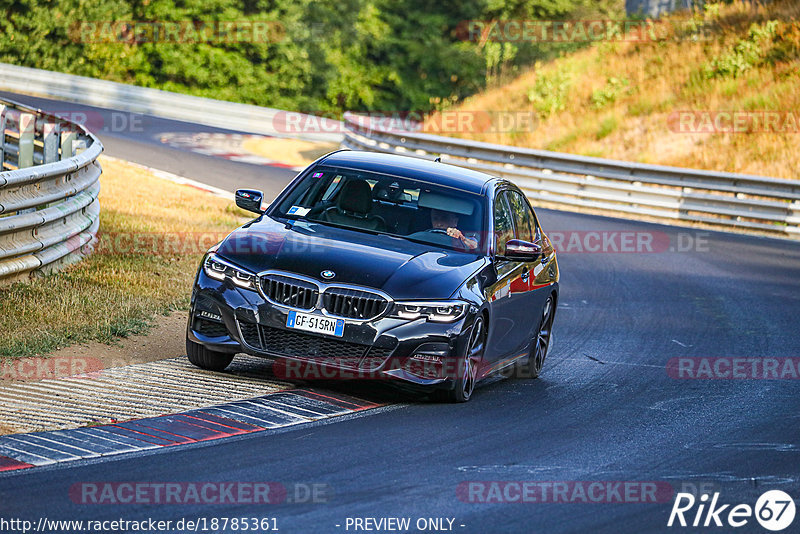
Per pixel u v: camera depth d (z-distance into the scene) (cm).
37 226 3725
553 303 3609
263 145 10919
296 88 18375
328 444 2322
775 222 8412
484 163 9469
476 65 19788
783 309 5106
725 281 5919
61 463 2019
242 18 17862
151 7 17488
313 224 3017
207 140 10781
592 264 6344
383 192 3136
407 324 2688
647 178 8656
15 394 2505
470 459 2314
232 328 2741
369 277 2720
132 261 4491
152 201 6462
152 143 10044
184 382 2775
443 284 2773
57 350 3002
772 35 11856
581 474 2278
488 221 3119
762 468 2455
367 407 2727
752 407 3150
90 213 4562
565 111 12062
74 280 3891
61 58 16950
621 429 2753
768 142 10019
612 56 13000
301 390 2823
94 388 2627
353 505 1914
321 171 3225
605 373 3578
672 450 2570
